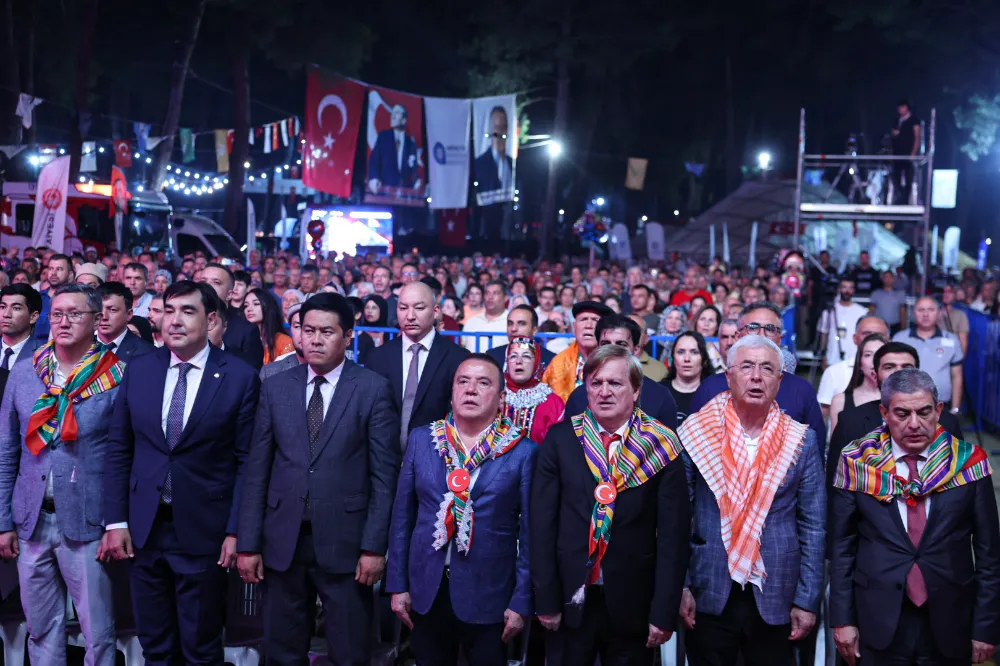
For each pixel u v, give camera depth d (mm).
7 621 5426
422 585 4395
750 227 41562
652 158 53188
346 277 18641
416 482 4492
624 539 4211
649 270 23453
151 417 4801
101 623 5012
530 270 29359
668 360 8492
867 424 5109
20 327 6023
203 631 4863
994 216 57344
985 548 4121
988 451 11016
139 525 4781
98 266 7367
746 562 4203
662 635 4121
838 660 4922
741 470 4305
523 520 4379
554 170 40344
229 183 33969
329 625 4668
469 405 4379
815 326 17766
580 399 5273
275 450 4754
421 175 24422
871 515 4211
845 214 16844
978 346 12734
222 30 34906
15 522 5004
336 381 4762
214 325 5023
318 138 23172
